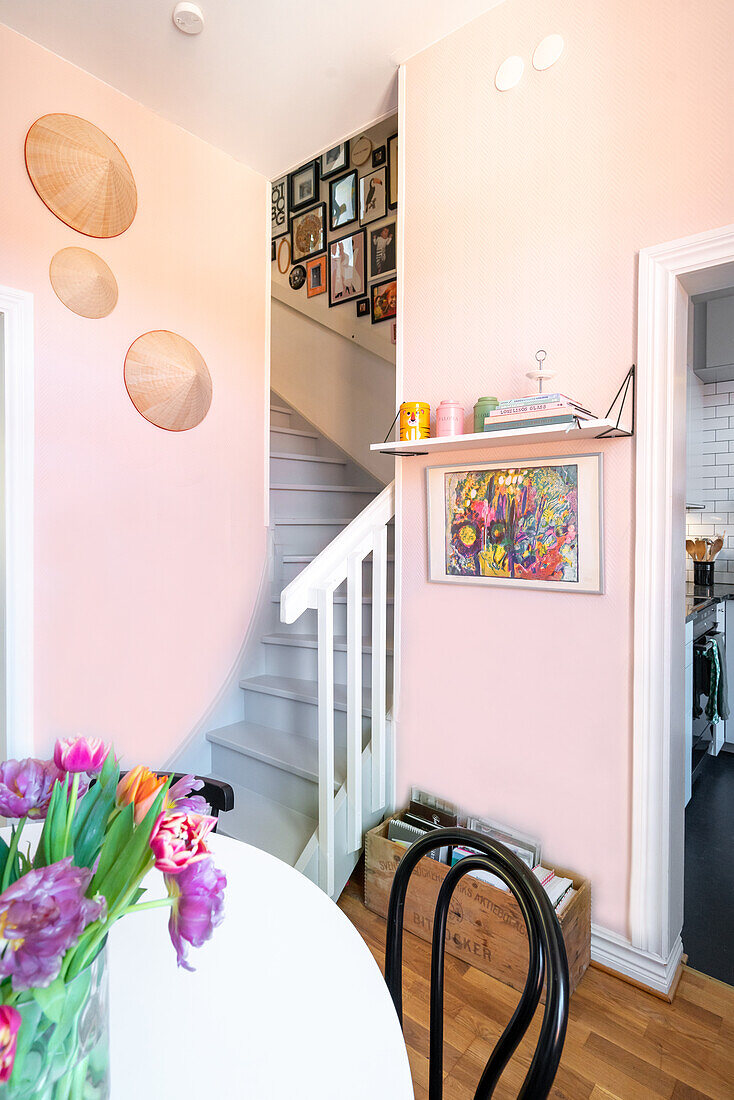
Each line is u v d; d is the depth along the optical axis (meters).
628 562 1.64
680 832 1.72
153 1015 0.73
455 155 1.97
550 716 1.79
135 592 2.29
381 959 1.74
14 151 1.91
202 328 2.51
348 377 3.64
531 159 1.79
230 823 2.19
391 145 3.41
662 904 1.61
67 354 2.06
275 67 2.10
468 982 1.66
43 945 0.40
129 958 0.83
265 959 0.83
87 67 2.08
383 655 2.11
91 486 2.14
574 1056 1.43
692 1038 1.49
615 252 1.64
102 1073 0.54
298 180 3.88
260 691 2.66
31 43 1.96
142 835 0.52
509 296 1.85
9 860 0.53
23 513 1.94
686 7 1.51
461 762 2.00
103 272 2.13
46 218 1.99
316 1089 0.63
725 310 3.44
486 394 1.90
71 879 0.43
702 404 3.93
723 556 3.86
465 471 1.93
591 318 1.68
